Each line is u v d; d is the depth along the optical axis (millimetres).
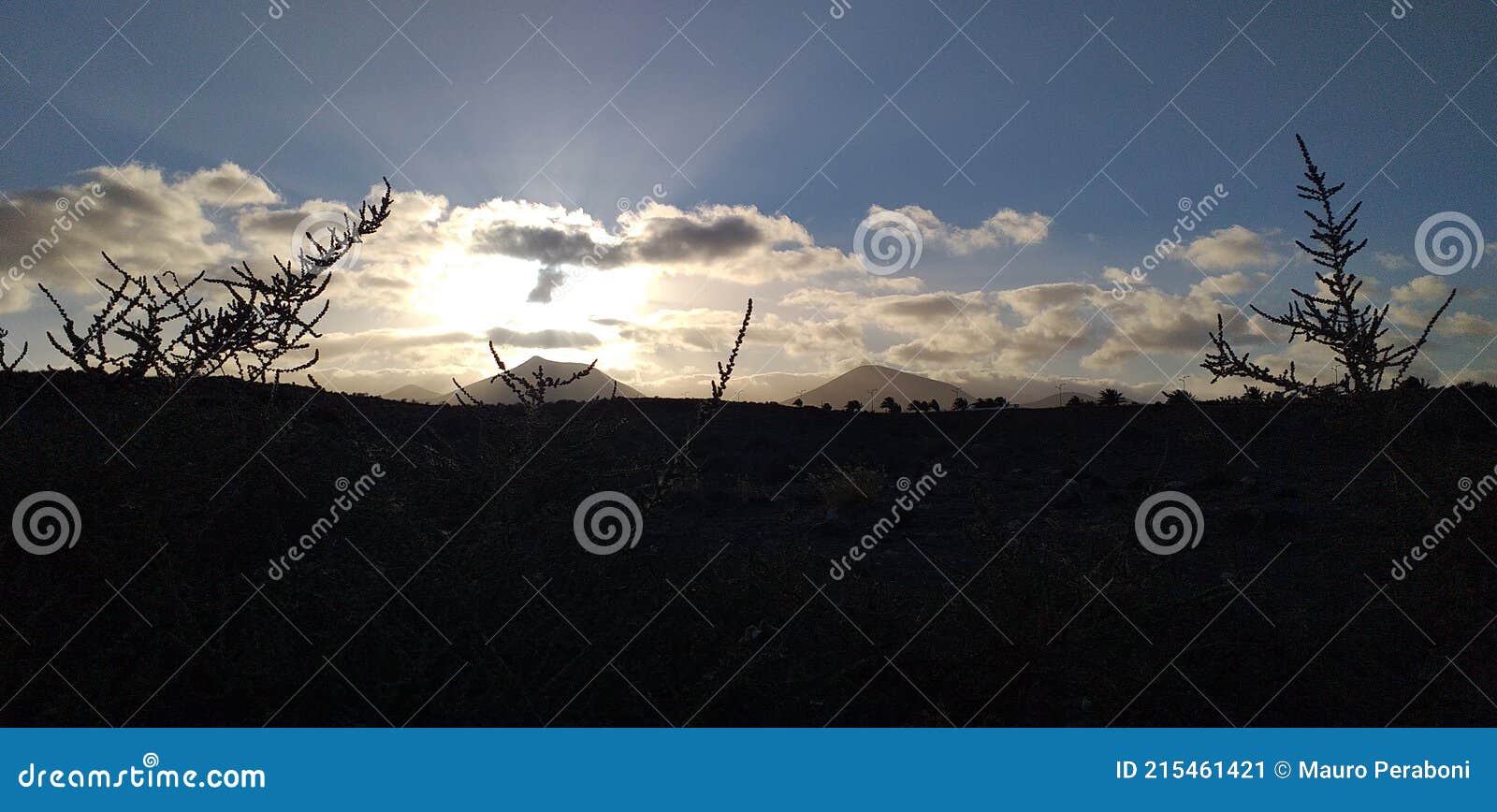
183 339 4152
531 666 3645
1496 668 4551
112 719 3377
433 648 3553
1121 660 4438
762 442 25891
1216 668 4750
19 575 3479
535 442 4223
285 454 4242
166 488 3928
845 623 4316
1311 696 4688
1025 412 32531
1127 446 21016
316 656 3451
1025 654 4316
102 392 4160
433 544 3889
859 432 30438
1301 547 8484
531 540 4078
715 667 3902
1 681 3342
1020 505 12789
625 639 3744
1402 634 5191
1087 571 4492
